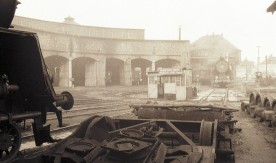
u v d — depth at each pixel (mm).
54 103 5953
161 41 42906
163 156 4387
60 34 34562
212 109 8164
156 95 22016
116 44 40562
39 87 5484
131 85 41562
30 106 5738
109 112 14359
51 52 33562
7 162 4430
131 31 45094
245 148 7363
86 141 4828
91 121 5707
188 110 8141
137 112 8602
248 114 13680
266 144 7801
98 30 43062
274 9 9875
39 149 6379
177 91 21062
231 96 25062
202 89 37438
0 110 4660
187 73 21781
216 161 6152
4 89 4766
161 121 6859
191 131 6859
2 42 4891
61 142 4832
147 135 5391
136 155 4520
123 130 5570
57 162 4199
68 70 35812
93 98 22406
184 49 43469
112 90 31047
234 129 8773
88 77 39094
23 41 4953
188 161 4148
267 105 11414
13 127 4719
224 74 41656
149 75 22125
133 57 41750
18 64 5320
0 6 4965
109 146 4484
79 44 36844
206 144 5469
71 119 11859
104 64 39531
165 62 46531
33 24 36219
